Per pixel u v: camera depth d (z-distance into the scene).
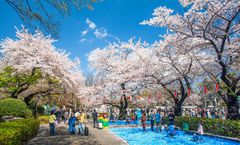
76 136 19.09
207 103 48.16
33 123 18.34
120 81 31.92
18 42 29.88
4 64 29.94
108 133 21.86
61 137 18.38
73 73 36.72
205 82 30.14
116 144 15.47
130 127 29.95
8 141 10.41
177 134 23.52
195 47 20.83
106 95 39.44
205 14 19.16
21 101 23.00
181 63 26.36
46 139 17.28
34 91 33.44
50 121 19.62
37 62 28.03
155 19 20.41
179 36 21.62
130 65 31.30
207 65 23.61
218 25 19.73
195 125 22.69
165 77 28.84
